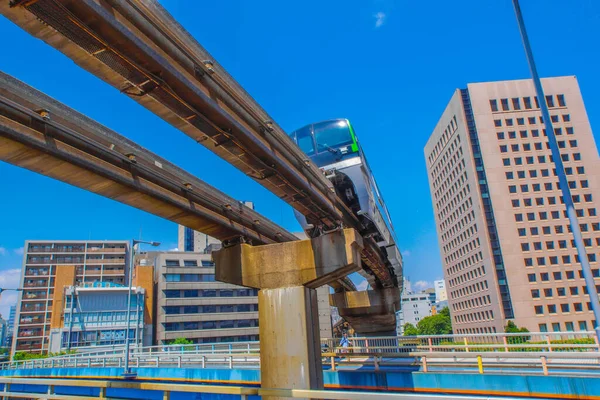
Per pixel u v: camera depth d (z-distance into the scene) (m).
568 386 13.07
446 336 18.11
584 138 87.31
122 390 18.23
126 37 8.22
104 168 11.18
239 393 5.14
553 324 75.94
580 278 78.44
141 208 13.62
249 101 12.82
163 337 76.75
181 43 10.07
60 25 7.57
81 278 92.69
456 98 95.19
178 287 80.75
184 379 22.27
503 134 88.19
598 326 10.76
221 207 16.08
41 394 6.52
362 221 22.50
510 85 91.19
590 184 84.31
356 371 16.92
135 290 78.38
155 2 9.22
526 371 15.16
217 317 81.62
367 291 34.78
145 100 10.21
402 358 19.16
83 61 8.71
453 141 98.81
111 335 74.31
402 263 35.00
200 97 10.46
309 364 14.73
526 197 84.12
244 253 17.14
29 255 93.19
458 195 97.19
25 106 9.41
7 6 7.05
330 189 18.33
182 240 167.25
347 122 21.23
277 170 14.36
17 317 87.88
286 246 16.56
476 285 88.81
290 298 15.78
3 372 38.62
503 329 77.50
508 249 80.81
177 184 13.86
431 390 15.25
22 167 10.27
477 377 14.57
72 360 36.59
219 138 12.27
